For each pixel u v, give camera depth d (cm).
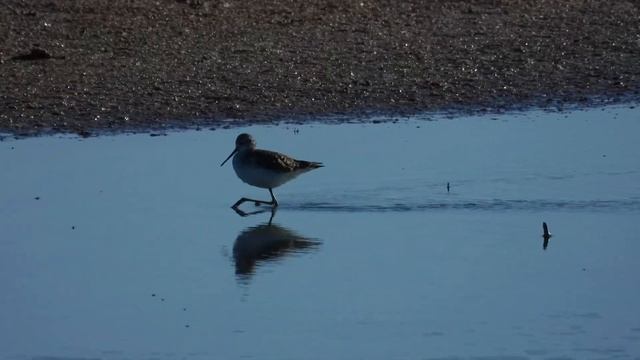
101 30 2273
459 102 1998
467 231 1448
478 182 1614
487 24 2403
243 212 1527
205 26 2319
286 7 2452
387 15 2438
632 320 1188
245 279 1302
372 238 1430
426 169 1664
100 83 2019
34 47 2175
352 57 2177
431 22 2405
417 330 1168
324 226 1478
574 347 1132
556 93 2045
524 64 2178
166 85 2017
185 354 1119
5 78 2031
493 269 1326
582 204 1530
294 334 1162
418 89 2044
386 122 1897
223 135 1825
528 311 1210
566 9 2530
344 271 1324
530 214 1503
